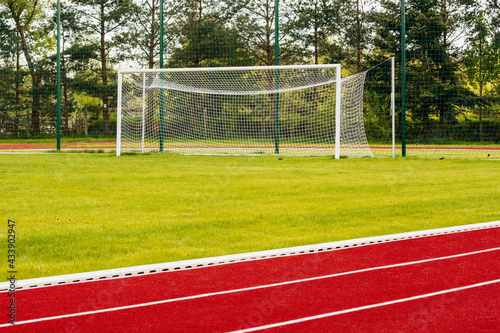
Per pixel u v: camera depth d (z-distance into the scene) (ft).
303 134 67.56
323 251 16.17
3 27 114.42
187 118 70.28
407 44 101.09
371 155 52.85
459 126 96.58
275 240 17.17
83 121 103.35
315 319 10.73
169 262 14.70
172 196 25.67
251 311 11.20
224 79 66.23
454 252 15.92
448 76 99.76
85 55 113.60
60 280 13.33
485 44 104.58
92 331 10.21
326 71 59.93
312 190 27.45
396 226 19.19
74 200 24.56
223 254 15.62
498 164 42.42
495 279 13.28
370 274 13.79
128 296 12.21
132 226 19.04
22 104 102.58
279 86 57.47
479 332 10.05
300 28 105.29
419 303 11.63
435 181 30.78
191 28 91.35
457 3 106.01
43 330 10.27
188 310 11.30
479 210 22.04
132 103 68.18
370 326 10.37
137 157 50.57
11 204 23.39
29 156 51.93
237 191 27.20
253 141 68.39
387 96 96.12
